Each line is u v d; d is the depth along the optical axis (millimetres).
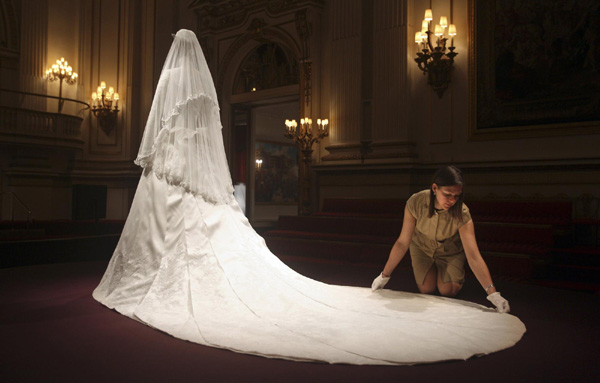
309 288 3686
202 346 2650
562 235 6426
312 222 8164
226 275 3416
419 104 9016
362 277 5320
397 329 2842
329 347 2539
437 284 3996
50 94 12961
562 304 3861
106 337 2834
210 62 12734
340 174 9891
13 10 12609
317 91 10602
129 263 3725
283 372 2254
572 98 7273
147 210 3771
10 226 10562
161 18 13430
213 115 4082
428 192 3580
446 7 8617
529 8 7672
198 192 3738
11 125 11781
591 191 7070
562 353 2574
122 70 13461
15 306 3662
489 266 5797
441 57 8406
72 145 12641
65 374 2242
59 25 13266
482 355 2498
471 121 8281
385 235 7309
